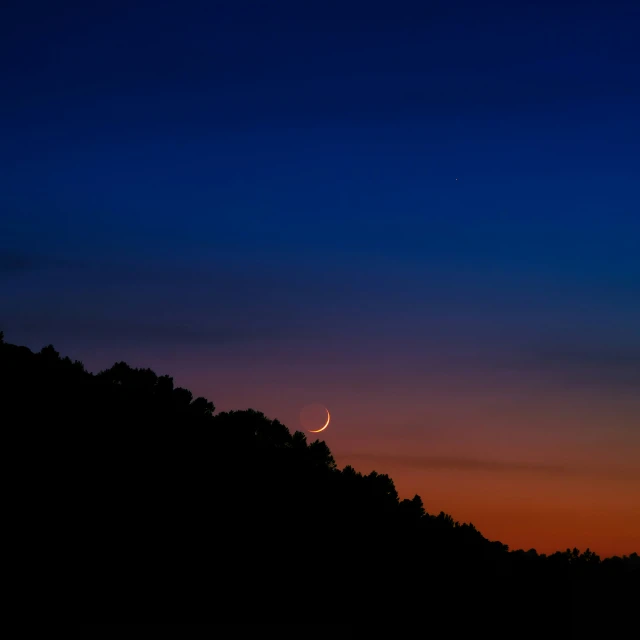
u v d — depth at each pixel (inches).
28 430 1882.4
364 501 2709.2
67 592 1354.6
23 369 2226.9
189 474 2122.3
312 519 2305.6
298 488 2450.8
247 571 1817.2
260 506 2196.1
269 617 1643.7
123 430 2144.4
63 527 1573.6
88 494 1752.0
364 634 1775.3
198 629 1407.5
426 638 1936.5
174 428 2373.3
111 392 2390.5
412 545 2564.0
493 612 2406.5
